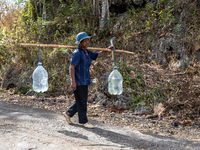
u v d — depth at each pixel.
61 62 7.50
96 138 3.54
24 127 3.90
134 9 8.73
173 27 7.15
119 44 7.82
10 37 8.67
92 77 6.61
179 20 7.20
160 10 7.88
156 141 3.52
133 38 7.71
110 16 9.30
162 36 7.13
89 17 8.70
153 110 5.26
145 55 7.16
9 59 8.19
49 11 10.26
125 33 7.95
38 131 3.73
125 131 3.97
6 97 6.34
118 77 4.04
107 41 8.16
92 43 8.26
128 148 3.19
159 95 5.59
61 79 7.02
